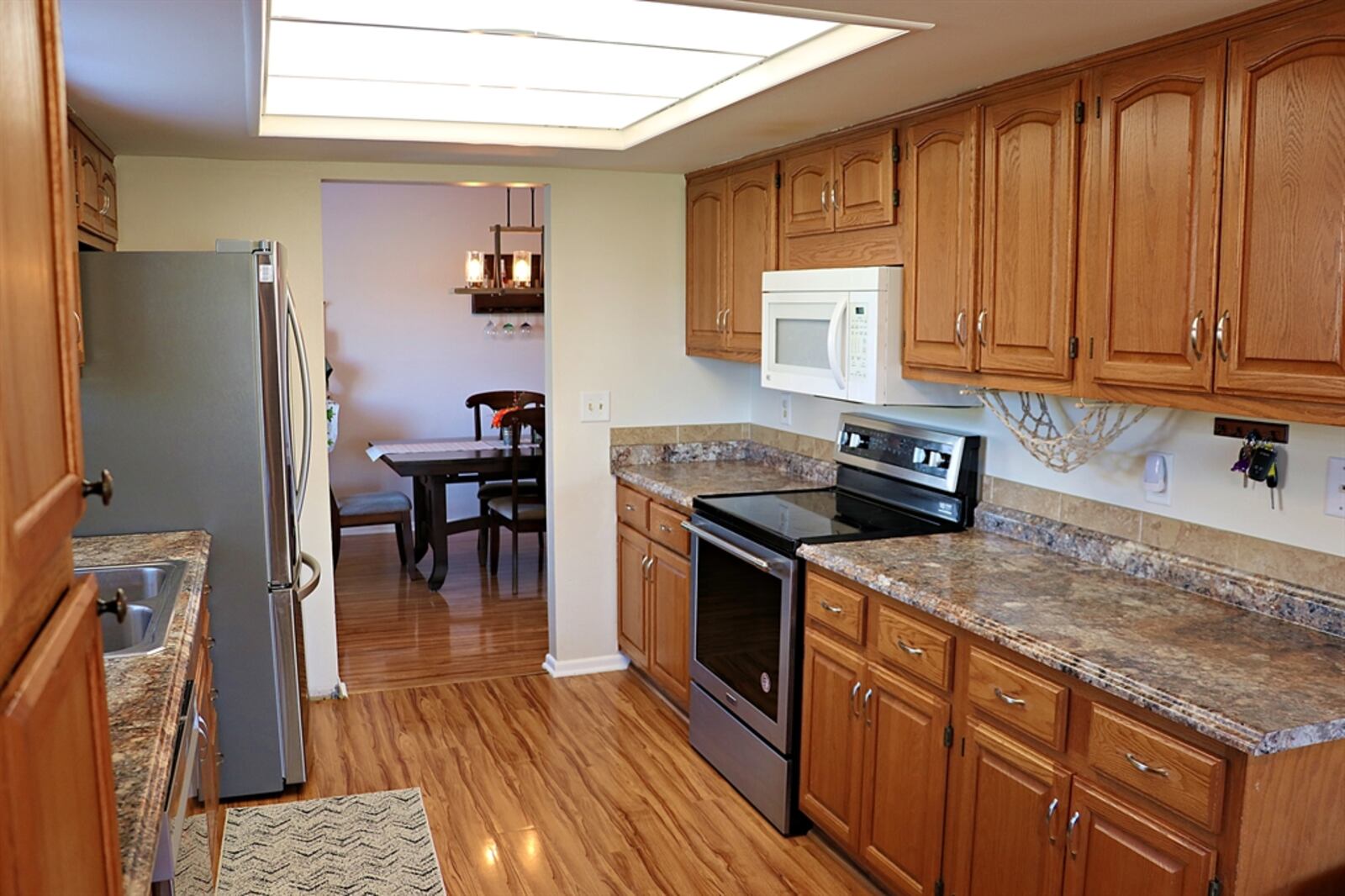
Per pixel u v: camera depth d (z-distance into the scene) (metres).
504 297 7.48
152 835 1.35
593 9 2.36
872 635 2.79
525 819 3.33
